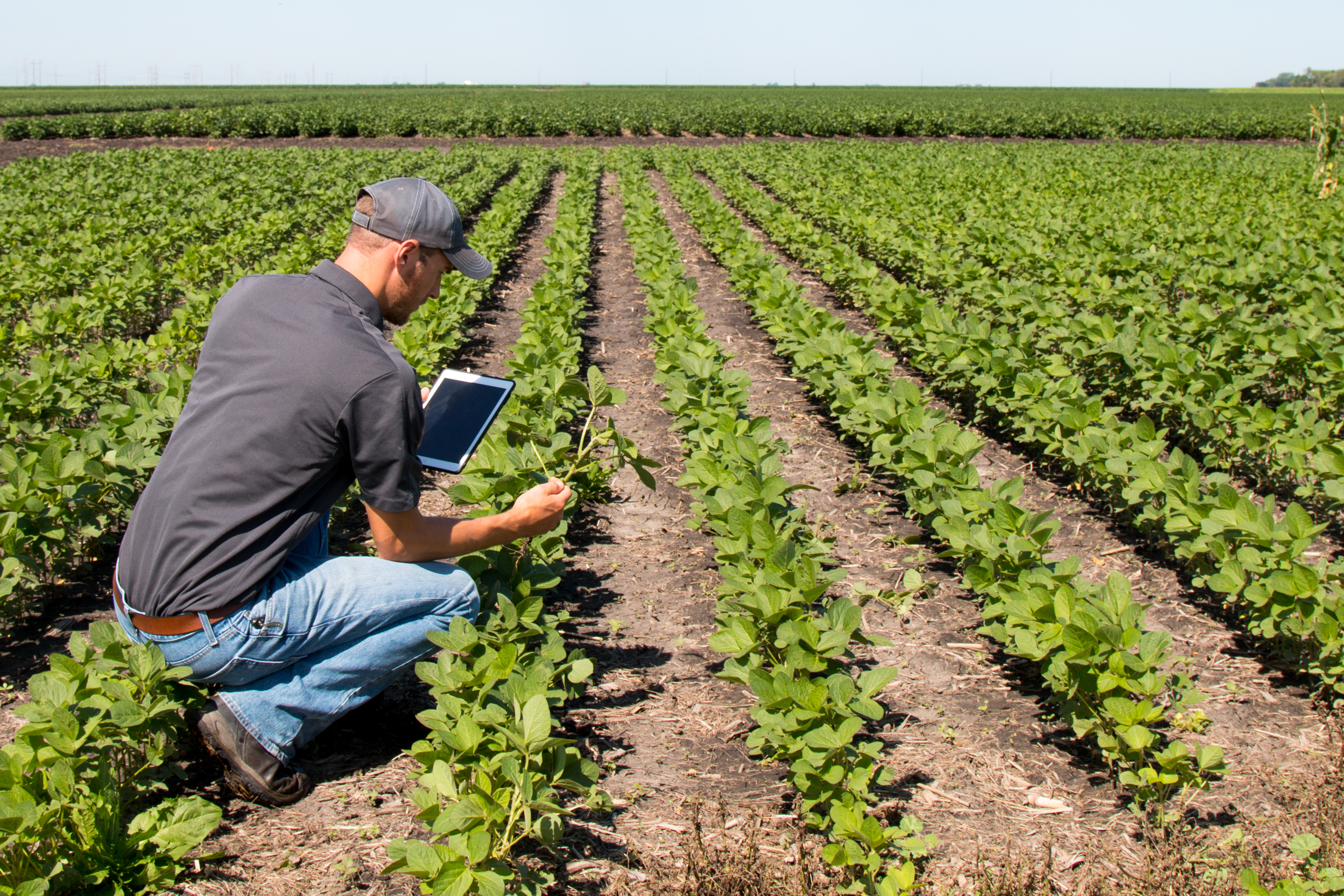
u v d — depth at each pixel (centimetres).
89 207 1409
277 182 1755
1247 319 729
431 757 280
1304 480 541
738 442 465
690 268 1277
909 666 405
